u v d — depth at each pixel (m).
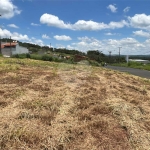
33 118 3.23
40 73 9.10
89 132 2.94
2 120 3.00
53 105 3.94
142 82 10.19
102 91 5.95
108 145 2.63
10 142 2.44
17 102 4.00
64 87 5.99
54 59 27.38
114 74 12.86
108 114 3.75
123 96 5.44
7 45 44.47
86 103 4.31
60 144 2.50
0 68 9.64
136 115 3.78
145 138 2.88
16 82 6.32
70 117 3.41
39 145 2.44
